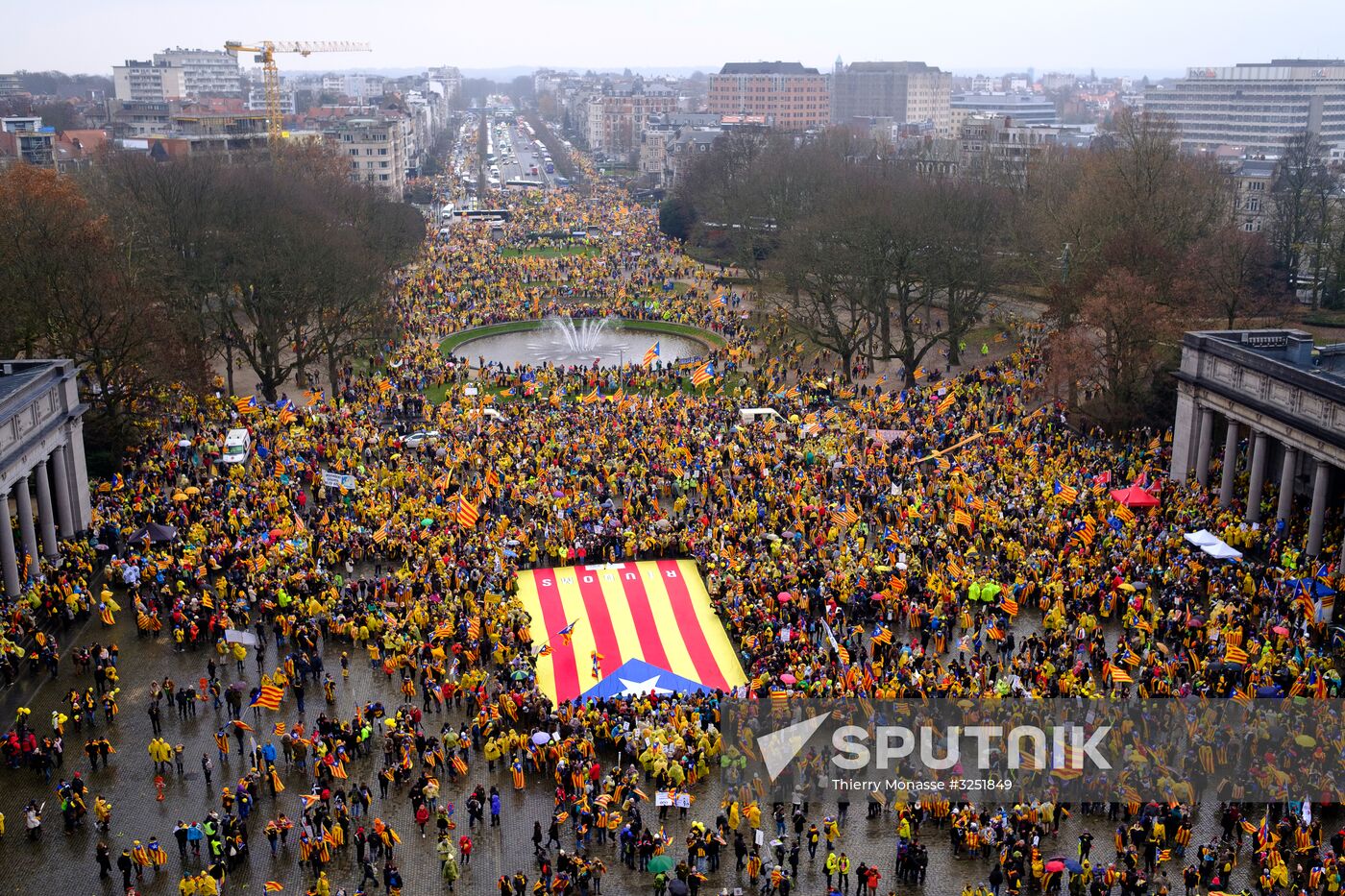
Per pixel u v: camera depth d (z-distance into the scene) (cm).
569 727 8506
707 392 18138
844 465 13538
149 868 7412
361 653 10006
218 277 17612
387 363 19700
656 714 8612
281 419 15238
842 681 8912
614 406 16200
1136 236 16775
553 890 7094
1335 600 10131
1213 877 7194
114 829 7769
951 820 7769
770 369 18900
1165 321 14762
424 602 10212
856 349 19088
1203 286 17062
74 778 7819
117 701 9275
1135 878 6969
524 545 11706
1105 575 10544
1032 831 7394
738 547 11481
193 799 8094
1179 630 9762
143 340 14325
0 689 9394
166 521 12144
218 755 8600
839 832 7725
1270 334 13050
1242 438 14088
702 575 11394
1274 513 12269
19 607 10212
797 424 15238
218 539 11644
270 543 11406
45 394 11481
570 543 11794
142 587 10875
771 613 10088
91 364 14438
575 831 7744
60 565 11188
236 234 17775
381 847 7481
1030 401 16388
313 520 12394
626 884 7319
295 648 9950
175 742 8750
